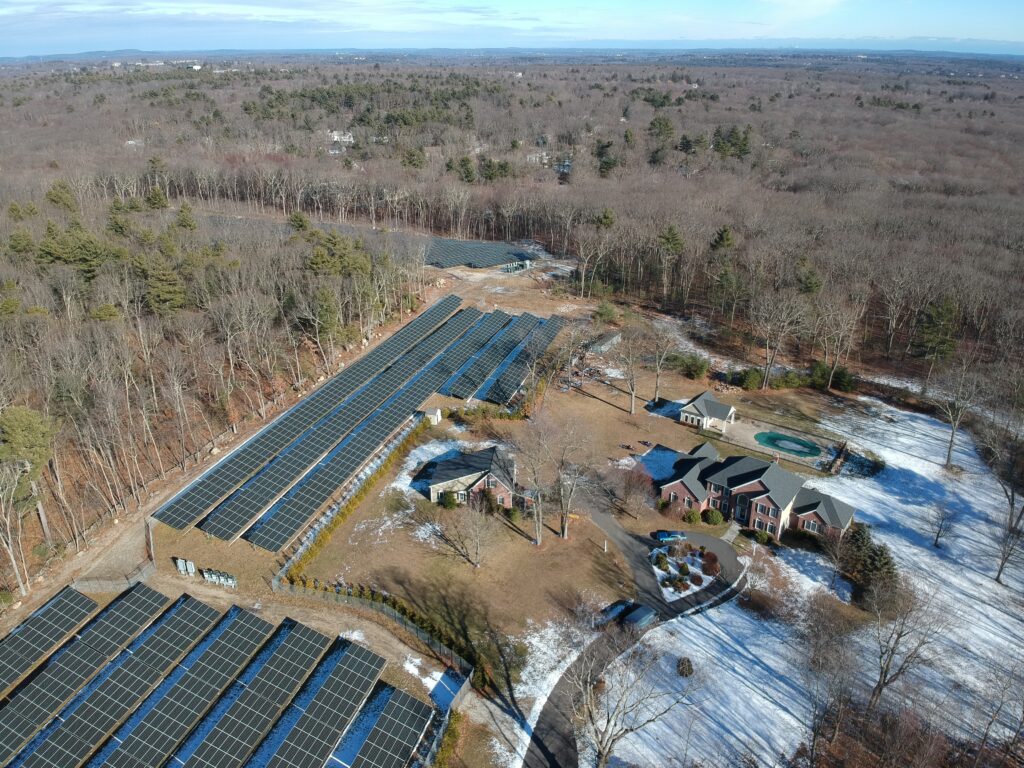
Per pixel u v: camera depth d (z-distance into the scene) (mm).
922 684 53219
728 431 89000
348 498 72562
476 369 101250
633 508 73438
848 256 119250
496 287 138500
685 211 146250
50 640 52750
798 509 70125
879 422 91938
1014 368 91062
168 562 62906
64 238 97188
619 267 141375
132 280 96438
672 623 58875
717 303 127250
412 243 142250
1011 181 182125
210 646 52656
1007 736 49031
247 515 67250
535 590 61875
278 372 94562
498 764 46750
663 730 49500
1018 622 59750
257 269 103375
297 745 46219
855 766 47094
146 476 73312
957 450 85750
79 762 45031
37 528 64688
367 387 91438
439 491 72688
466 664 53562
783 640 57469
